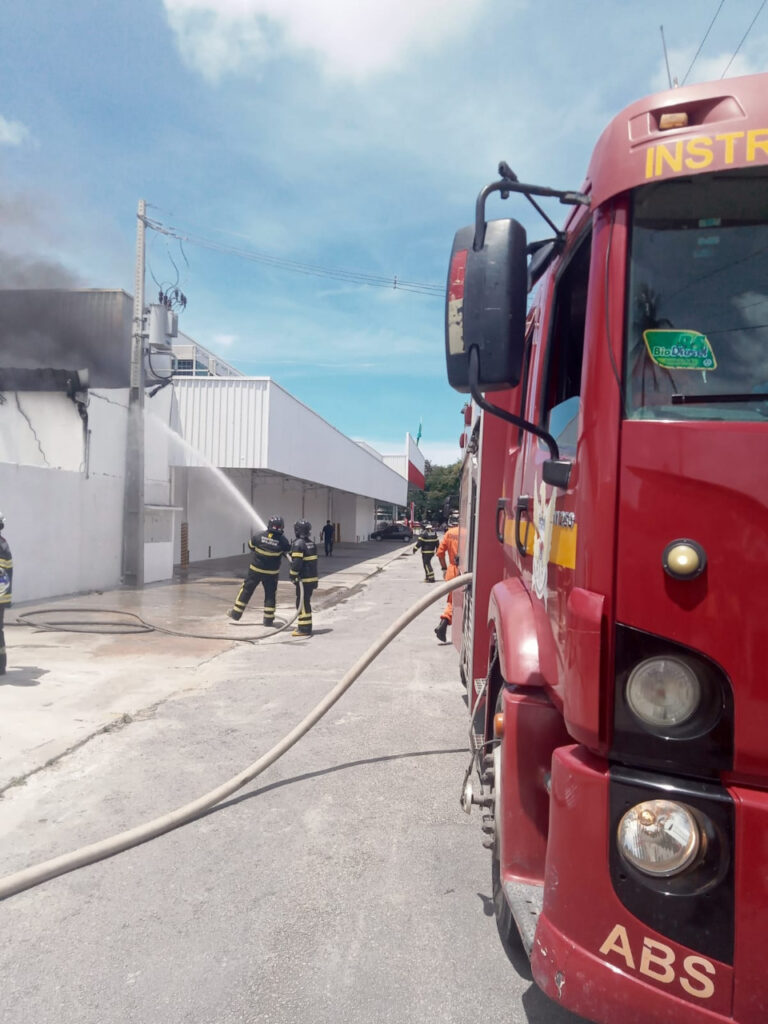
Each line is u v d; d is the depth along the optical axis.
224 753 5.42
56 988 2.78
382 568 25.17
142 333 15.34
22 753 5.23
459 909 3.37
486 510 4.50
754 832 1.72
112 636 9.95
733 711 1.74
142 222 15.13
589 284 2.08
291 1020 2.61
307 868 3.74
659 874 1.78
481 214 2.12
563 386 2.61
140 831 3.98
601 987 1.81
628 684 1.83
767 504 1.72
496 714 3.22
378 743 5.72
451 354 2.16
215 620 11.75
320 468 24.78
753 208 1.91
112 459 14.95
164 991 2.76
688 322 1.91
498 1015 2.64
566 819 1.91
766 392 1.84
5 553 7.36
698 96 1.92
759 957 1.70
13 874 3.54
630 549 1.83
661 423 1.83
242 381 18.45
